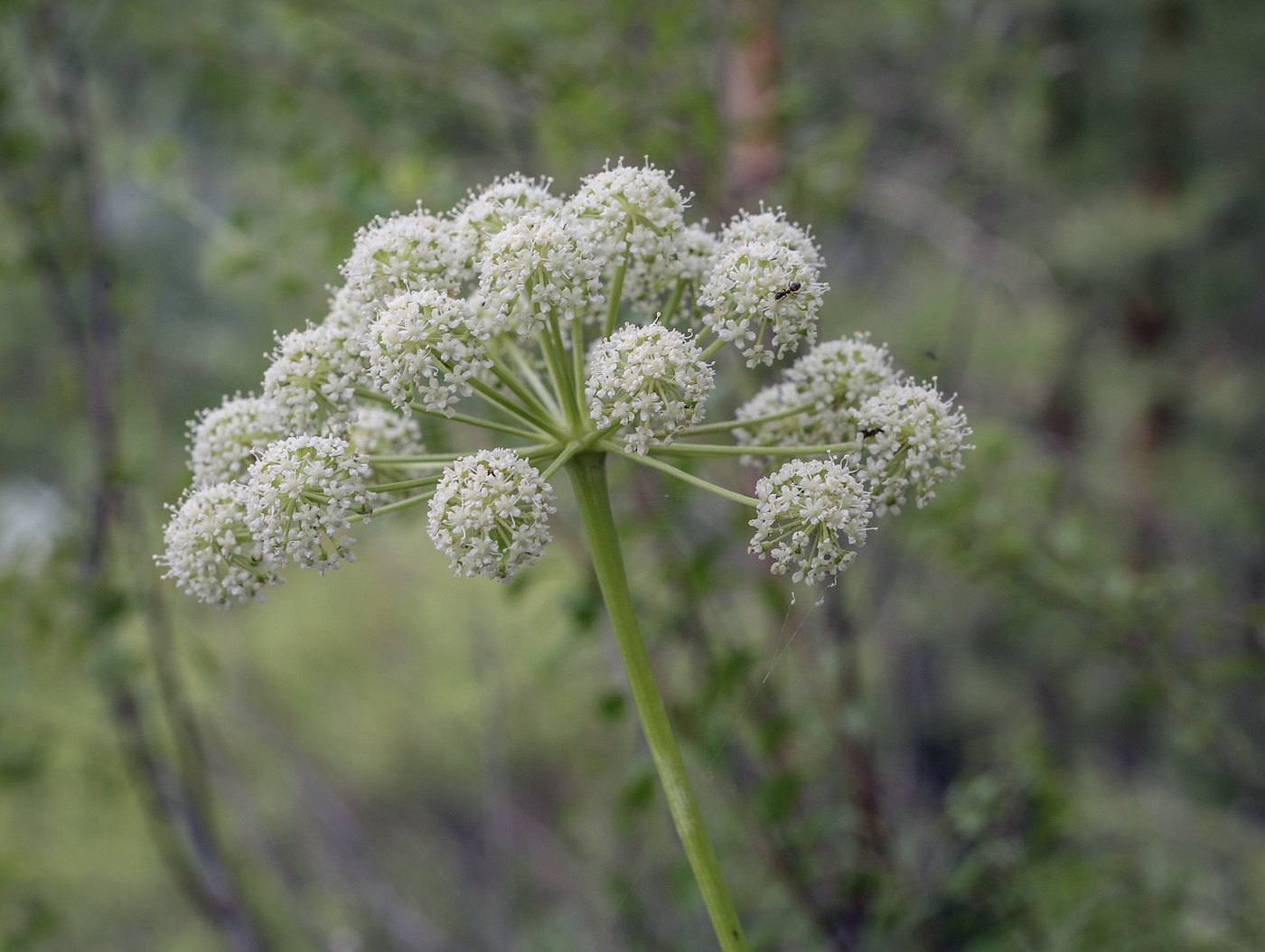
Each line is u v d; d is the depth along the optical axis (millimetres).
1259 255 1583
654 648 608
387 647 1506
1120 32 1356
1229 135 1539
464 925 1146
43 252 746
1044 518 670
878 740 786
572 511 614
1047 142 1356
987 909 605
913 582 1197
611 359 439
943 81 876
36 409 881
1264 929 629
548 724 1122
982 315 1250
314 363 459
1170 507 1461
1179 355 1562
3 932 822
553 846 967
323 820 909
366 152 681
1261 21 1436
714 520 668
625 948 673
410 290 454
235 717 924
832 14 988
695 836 434
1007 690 1358
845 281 1103
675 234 458
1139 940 614
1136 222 1424
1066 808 620
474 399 595
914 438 449
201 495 454
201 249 719
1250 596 1360
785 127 709
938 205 837
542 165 800
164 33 769
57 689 874
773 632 633
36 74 762
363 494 446
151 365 838
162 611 724
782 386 472
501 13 747
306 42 731
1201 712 678
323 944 879
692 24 746
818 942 603
